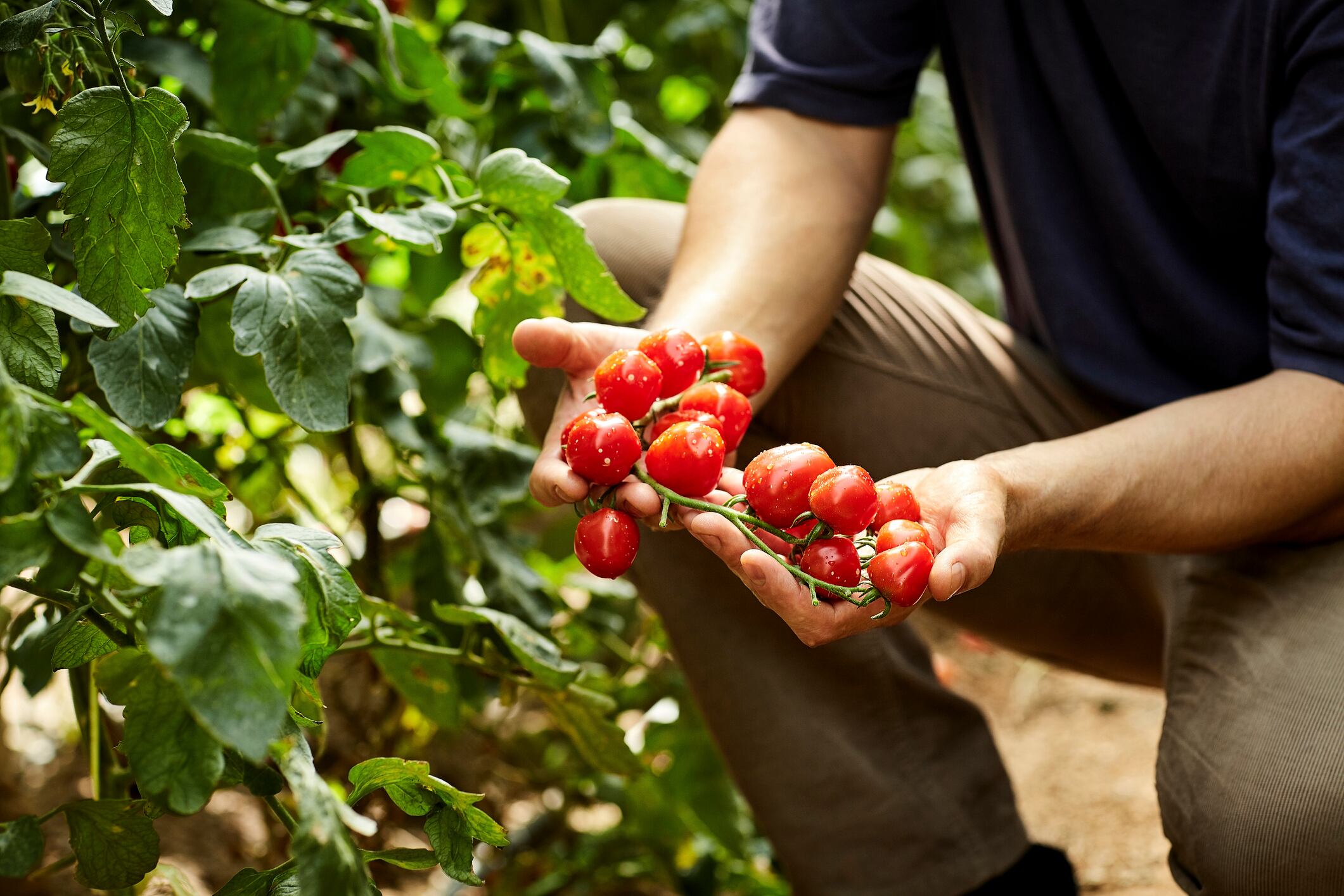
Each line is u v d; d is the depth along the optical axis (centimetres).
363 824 72
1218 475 99
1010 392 134
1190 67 109
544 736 171
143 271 81
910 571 79
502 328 117
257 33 117
